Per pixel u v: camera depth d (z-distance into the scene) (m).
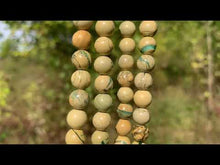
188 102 3.38
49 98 3.05
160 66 3.48
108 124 1.05
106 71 1.04
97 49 1.04
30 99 3.11
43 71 3.13
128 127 1.08
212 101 3.20
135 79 1.07
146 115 1.06
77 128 1.02
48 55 2.88
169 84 3.53
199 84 3.43
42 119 3.06
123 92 1.08
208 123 3.16
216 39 3.11
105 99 1.04
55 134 3.02
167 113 3.27
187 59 3.42
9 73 3.22
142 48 1.06
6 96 2.93
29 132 3.05
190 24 3.02
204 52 3.22
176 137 3.06
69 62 2.80
